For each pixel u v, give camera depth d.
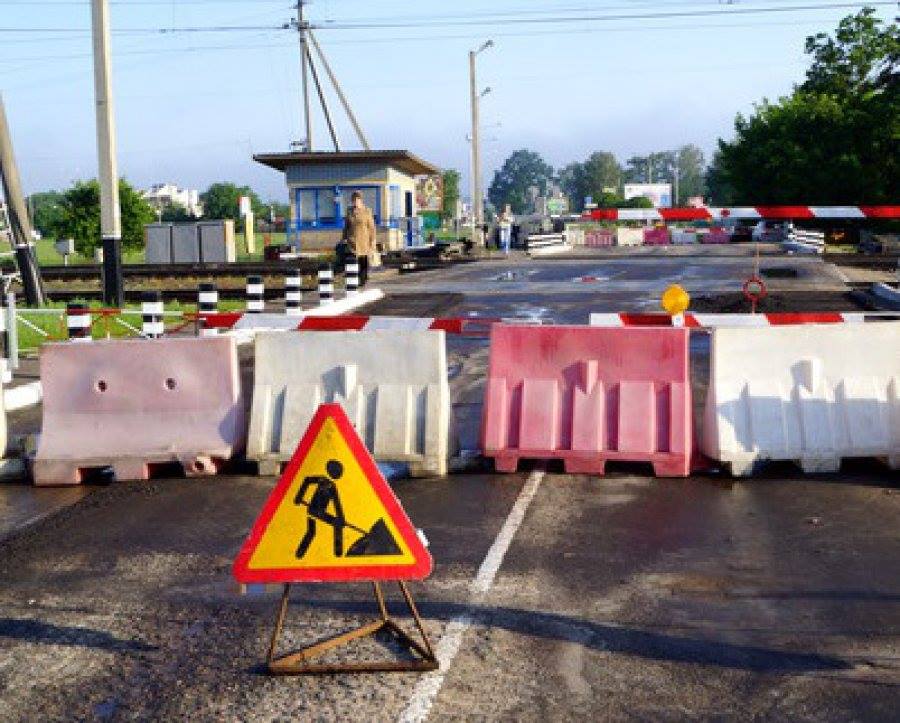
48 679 5.08
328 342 9.02
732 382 8.79
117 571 6.66
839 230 60.53
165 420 9.14
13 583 6.50
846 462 8.93
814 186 62.78
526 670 5.00
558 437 8.77
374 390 8.88
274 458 8.88
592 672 4.97
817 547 6.79
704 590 6.05
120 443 9.05
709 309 19.86
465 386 12.96
